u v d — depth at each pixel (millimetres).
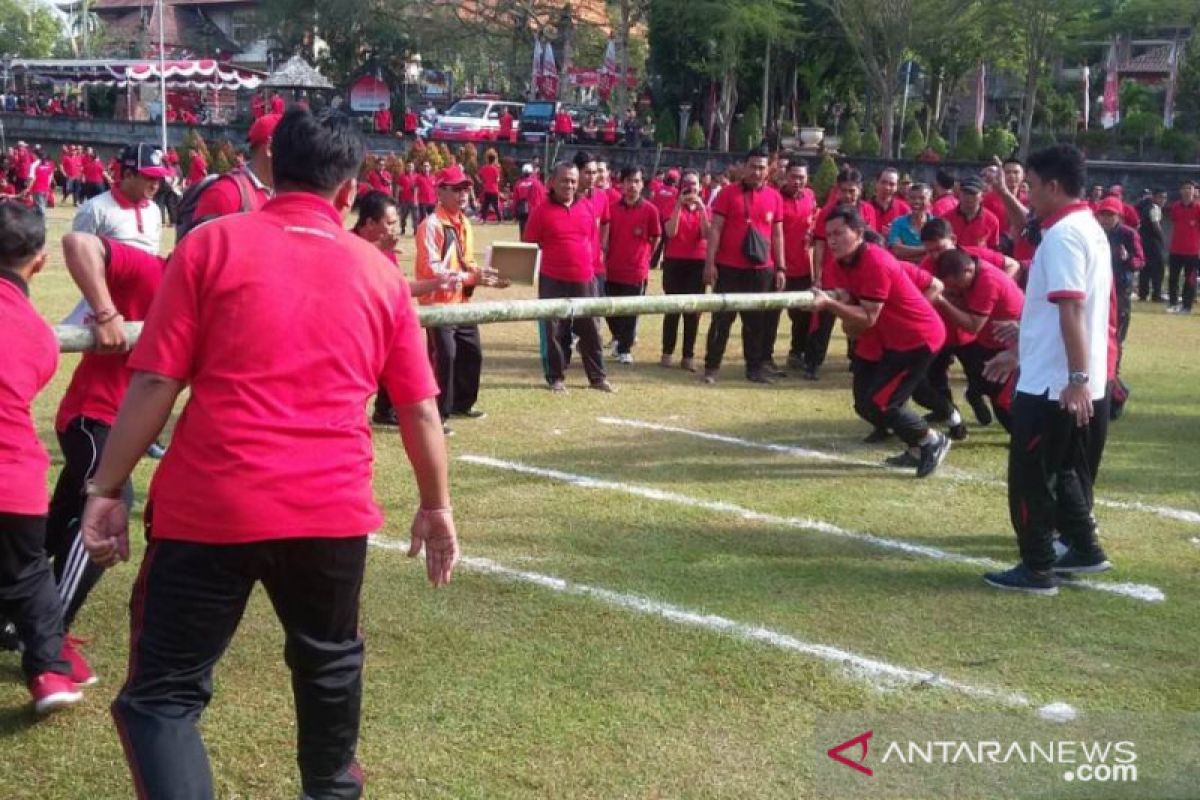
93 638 4781
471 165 36188
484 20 52625
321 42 58406
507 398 10008
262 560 2854
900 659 4746
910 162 34250
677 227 11594
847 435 8992
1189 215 18250
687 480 7488
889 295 7422
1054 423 5402
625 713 4203
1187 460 8406
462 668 4555
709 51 43656
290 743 3938
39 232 4090
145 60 59594
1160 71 51969
